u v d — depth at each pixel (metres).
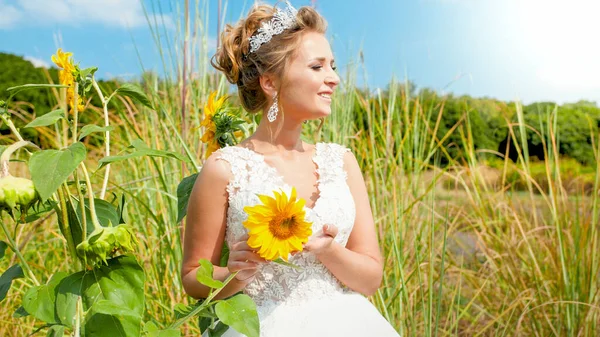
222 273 1.21
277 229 1.01
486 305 2.93
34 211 1.11
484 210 3.18
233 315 1.00
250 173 1.31
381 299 2.20
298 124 1.38
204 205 1.32
